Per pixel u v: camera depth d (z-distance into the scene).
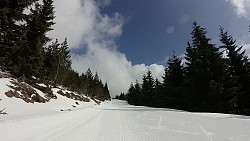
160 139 8.19
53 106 28.59
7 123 10.31
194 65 35.38
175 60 45.69
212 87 28.58
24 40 24.98
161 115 20.25
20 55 28.08
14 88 24.11
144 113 23.16
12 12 21.81
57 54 44.50
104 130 10.20
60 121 12.97
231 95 29.50
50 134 8.36
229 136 8.88
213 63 31.94
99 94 117.38
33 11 32.34
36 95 27.28
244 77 32.50
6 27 21.31
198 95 33.00
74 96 50.25
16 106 20.88
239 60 33.47
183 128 11.30
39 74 31.39
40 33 31.50
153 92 72.56
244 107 31.58
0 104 19.30
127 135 8.93
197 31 36.34
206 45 34.06
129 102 106.56
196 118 16.95
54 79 45.16
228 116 18.25
